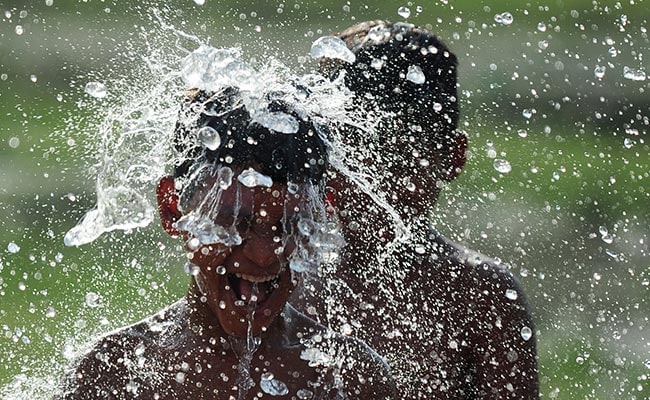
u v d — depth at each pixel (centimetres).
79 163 2147
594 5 3406
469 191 1984
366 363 1084
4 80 2670
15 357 1366
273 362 1042
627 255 2127
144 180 1095
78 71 2659
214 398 1030
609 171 2523
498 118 2692
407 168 1243
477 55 3058
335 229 1058
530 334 1278
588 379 1731
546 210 2180
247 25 2691
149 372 1037
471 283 1269
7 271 1845
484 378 1273
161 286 1475
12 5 2994
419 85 1269
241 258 973
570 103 2828
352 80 1269
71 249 1725
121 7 2711
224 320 995
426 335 1249
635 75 1593
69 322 1484
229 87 1003
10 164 2303
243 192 968
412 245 1259
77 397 1038
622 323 1909
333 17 3053
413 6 3312
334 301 1230
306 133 1006
